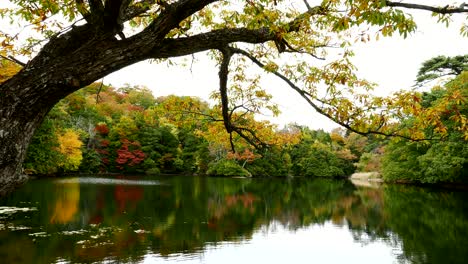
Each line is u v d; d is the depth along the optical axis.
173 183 35.16
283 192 29.91
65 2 3.10
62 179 33.66
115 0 2.17
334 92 3.76
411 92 3.56
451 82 16.12
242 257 10.68
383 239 13.03
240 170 49.78
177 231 13.65
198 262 10.04
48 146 29.20
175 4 2.38
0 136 1.94
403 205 21.06
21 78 2.08
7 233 12.23
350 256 11.02
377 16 2.62
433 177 27.12
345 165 57.28
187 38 2.64
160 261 9.99
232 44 4.63
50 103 2.13
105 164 47.31
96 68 2.20
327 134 63.53
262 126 5.02
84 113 40.25
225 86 3.56
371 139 57.31
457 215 17.09
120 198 22.05
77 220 14.76
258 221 16.31
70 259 9.84
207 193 27.08
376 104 3.62
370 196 26.62
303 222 16.30
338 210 19.86
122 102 58.72
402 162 31.80
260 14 3.04
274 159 52.22
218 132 5.07
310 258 10.79
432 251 11.37
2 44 3.40
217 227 14.65
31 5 3.31
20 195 21.36
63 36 2.41
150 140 50.06
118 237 12.31
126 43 2.32
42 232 12.52
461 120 3.56
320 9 3.08
